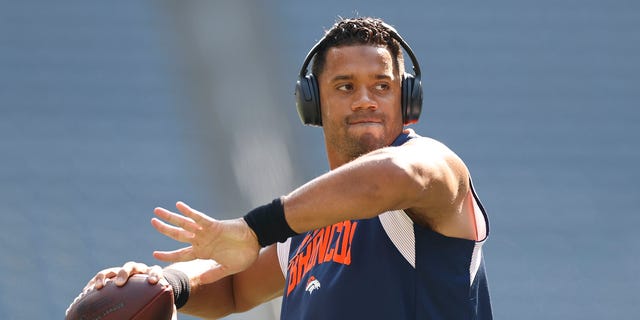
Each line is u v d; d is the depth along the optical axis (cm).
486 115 3356
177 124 3150
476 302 900
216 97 2388
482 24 3719
